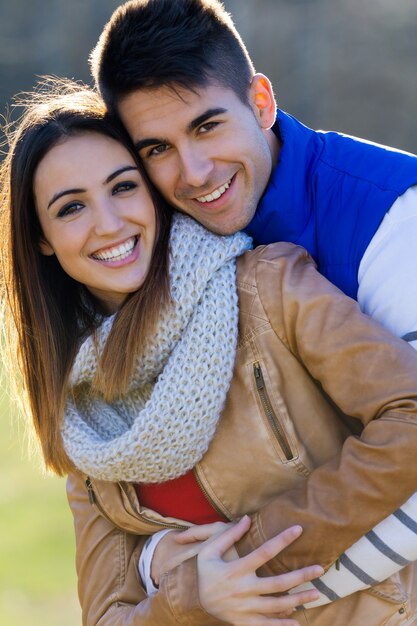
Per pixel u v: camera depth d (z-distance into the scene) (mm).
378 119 19297
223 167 2531
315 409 2459
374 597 2412
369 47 19406
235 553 2389
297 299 2387
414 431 2205
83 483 2777
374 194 2475
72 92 2895
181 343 2455
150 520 2578
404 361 2271
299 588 2389
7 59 19969
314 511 2295
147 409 2443
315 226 2570
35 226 2689
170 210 2658
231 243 2531
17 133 2674
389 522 2299
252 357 2447
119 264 2568
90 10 20172
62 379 2662
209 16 2535
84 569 2715
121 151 2572
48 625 5402
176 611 2363
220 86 2512
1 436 9039
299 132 2670
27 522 7109
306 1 19609
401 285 2373
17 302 2750
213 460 2488
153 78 2461
